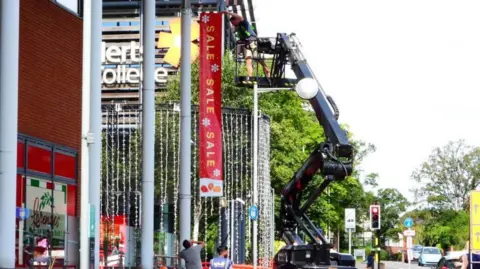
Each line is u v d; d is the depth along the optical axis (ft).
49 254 95.61
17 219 91.09
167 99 231.91
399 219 588.09
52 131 101.86
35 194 97.19
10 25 73.15
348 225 248.52
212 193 115.75
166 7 303.27
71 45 106.93
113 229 123.85
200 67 116.47
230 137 187.83
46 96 100.68
